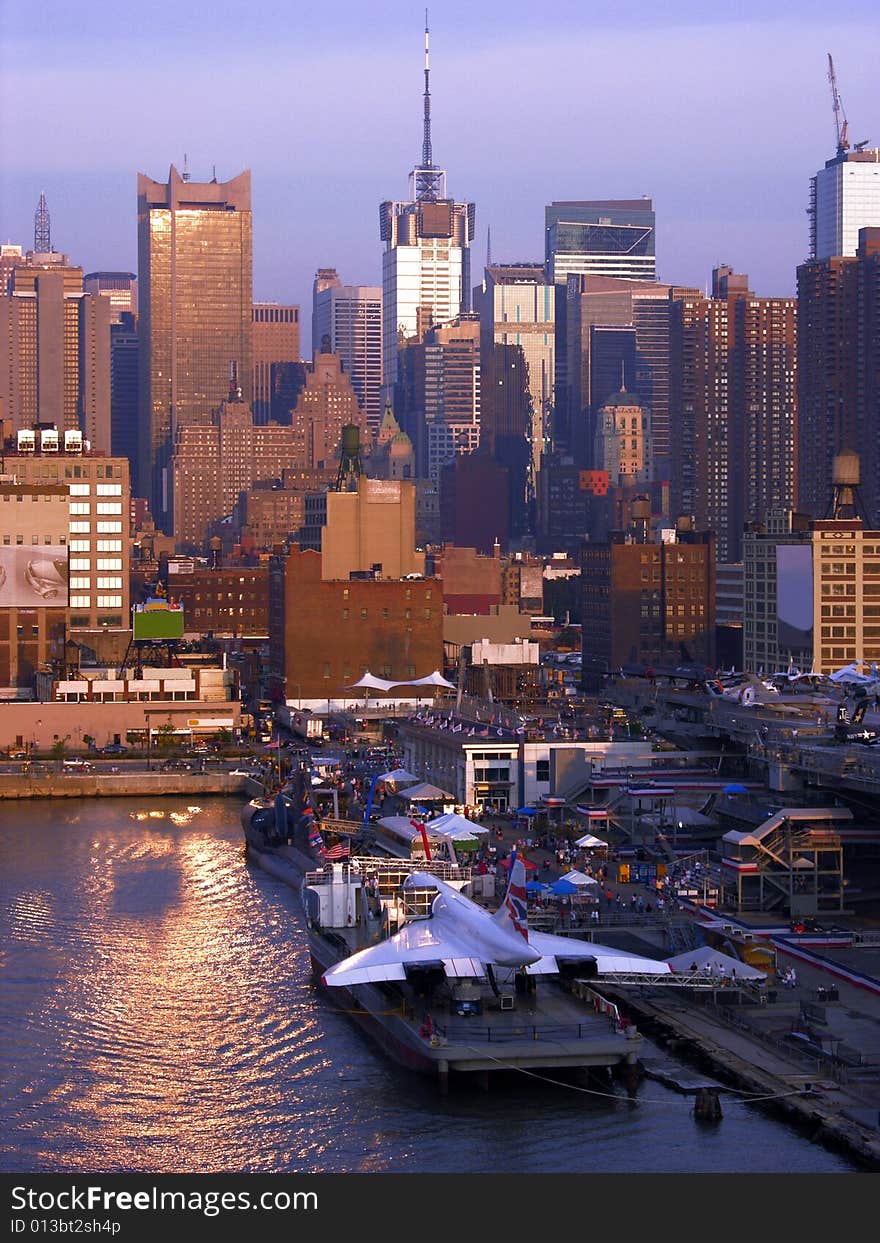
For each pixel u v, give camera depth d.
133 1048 176.75
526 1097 159.75
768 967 187.62
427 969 168.25
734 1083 158.12
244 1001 195.00
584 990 176.38
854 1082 154.62
